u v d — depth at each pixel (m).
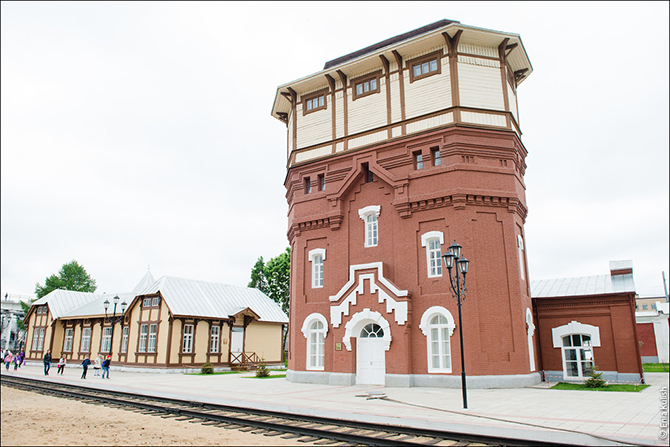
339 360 22.92
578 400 16.08
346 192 25.50
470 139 22.72
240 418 13.24
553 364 24.33
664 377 25.53
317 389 20.69
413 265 22.48
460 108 22.92
